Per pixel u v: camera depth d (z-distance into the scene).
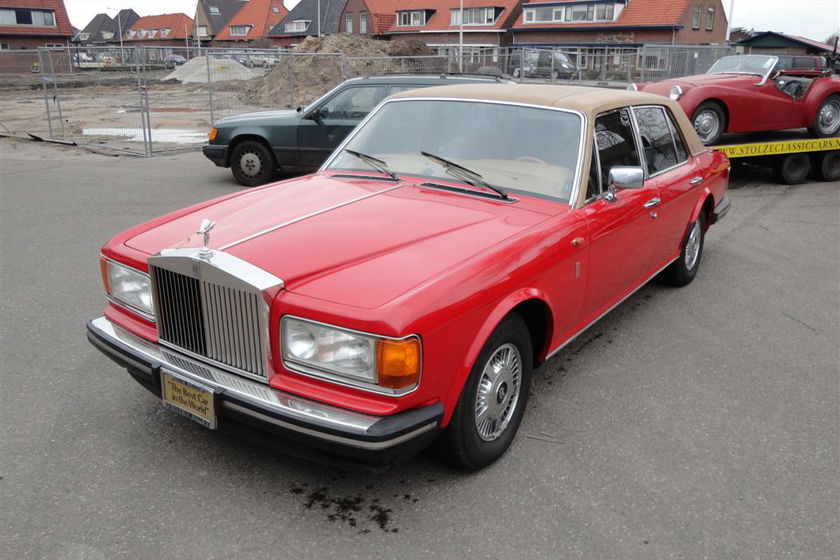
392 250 3.06
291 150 10.09
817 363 4.60
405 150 4.17
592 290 4.01
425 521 2.94
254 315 2.78
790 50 39.22
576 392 4.13
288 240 3.10
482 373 3.09
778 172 10.86
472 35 63.28
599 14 55.81
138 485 3.14
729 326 5.22
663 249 5.20
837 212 9.12
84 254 6.69
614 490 3.18
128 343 3.26
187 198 9.38
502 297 3.07
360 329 2.60
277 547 2.77
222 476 3.22
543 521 2.96
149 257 3.06
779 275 6.49
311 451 2.77
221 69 16.03
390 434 2.61
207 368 3.01
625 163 4.38
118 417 3.71
